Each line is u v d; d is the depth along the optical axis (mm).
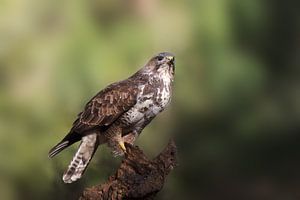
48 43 16078
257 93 16188
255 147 16109
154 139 15516
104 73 15578
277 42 16625
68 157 11383
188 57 16188
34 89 15578
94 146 10047
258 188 16156
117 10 16609
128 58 15945
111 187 8680
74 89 15398
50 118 14805
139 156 8695
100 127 10031
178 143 15812
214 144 15930
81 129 9992
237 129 16062
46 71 15836
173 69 10398
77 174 9930
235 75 16078
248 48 16391
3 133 14539
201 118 15977
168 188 12695
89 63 15617
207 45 16219
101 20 16453
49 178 12609
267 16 16516
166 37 16266
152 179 8648
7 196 14070
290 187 16250
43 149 14344
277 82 16438
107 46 15992
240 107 16078
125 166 8703
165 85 10305
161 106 10328
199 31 16266
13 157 14195
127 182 8656
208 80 16094
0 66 15930
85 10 16438
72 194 11195
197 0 16359
